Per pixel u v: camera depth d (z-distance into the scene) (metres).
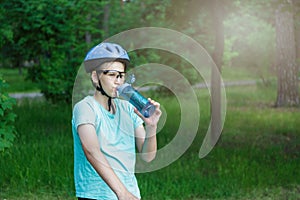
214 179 6.64
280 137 10.43
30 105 14.00
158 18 12.41
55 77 13.24
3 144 6.53
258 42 23.20
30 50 13.49
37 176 6.49
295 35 16.14
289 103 16.09
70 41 13.02
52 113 12.30
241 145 9.30
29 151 7.57
